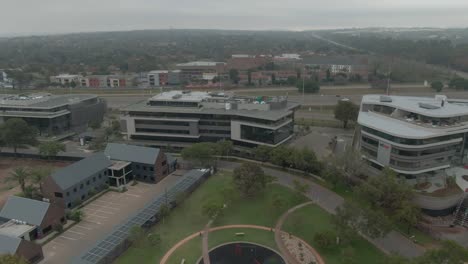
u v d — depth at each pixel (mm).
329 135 174250
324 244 83250
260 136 145125
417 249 85875
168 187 120875
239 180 107562
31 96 199125
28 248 79625
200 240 89312
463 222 96688
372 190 97438
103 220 100062
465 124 115625
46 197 106812
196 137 156375
